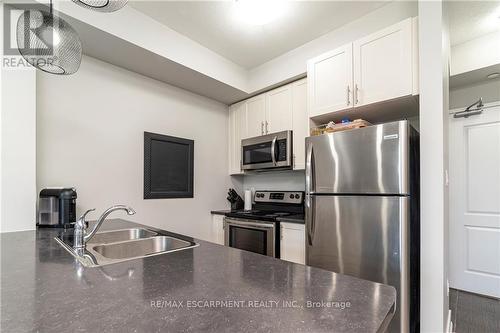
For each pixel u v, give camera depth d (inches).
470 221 103.8
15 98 62.7
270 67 110.0
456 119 108.0
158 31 84.6
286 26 87.4
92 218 83.7
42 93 74.3
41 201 68.9
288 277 31.4
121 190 91.3
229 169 131.2
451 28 86.4
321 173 74.4
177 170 109.1
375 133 64.6
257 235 100.4
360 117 89.5
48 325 20.4
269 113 113.5
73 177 80.0
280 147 104.9
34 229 64.8
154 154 101.5
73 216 71.2
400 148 60.6
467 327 77.2
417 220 68.6
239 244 106.9
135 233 69.4
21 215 63.0
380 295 26.3
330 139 73.0
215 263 37.3
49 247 47.2
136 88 97.0
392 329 59.3
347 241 67.9
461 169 106.3
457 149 107.4
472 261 103.0
